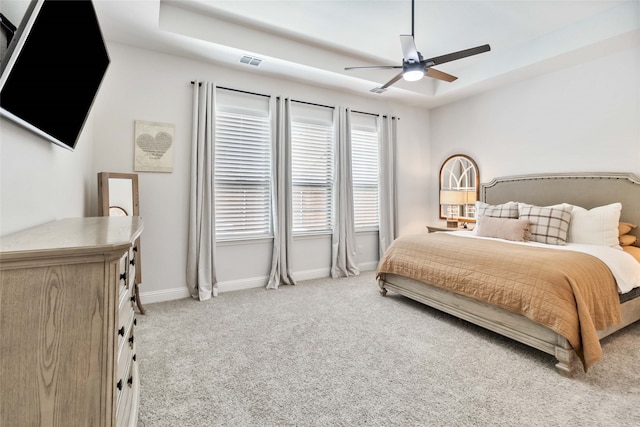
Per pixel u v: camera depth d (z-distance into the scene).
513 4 2.93
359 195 4.87
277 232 4.00
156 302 3.37
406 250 3.27
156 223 3.37
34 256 0.80
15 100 1.13
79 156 2.54
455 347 2.37
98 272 0.87
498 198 4.41
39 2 1.08
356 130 4.82
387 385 1.89
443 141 5.29
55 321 0.84
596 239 3.02
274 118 3.98
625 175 3.24
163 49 3.29
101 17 2.72
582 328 1.96
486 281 2.45
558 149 3.82
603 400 1.74
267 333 2.61
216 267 3.67
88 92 2.00
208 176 3.55
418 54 2.69
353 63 4.07
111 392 0.89
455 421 1.58
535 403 1.72
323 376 1.99
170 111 3.42
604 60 3.44
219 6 2.96
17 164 1.31
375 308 3.21
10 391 0.81
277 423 1.57
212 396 1.78
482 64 4.17
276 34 3.47
